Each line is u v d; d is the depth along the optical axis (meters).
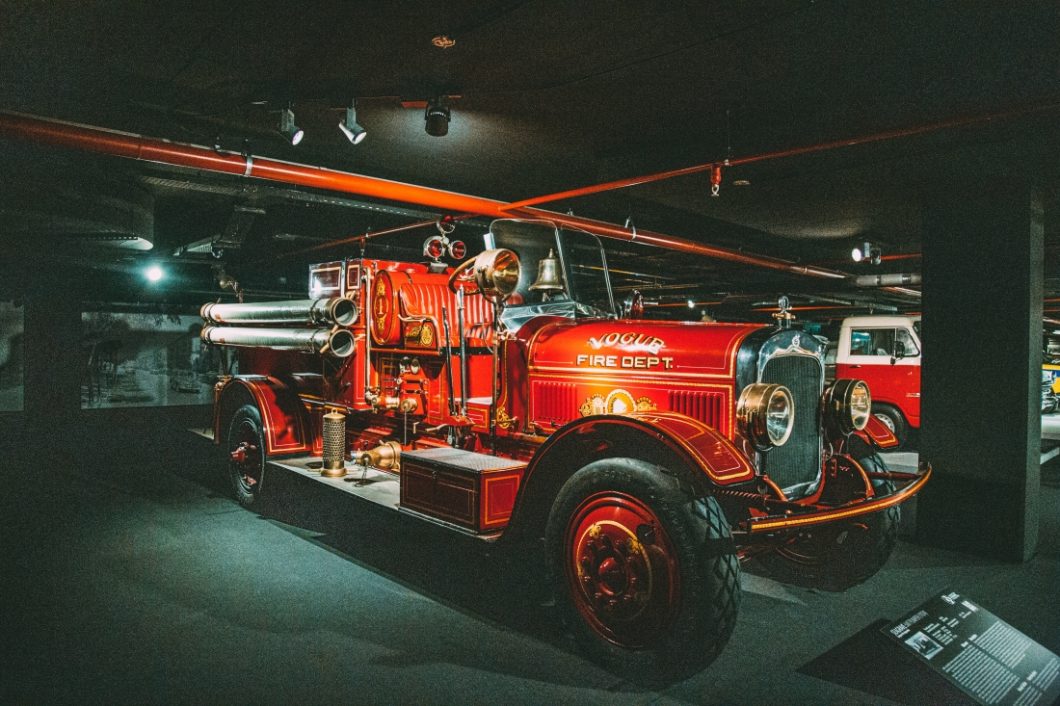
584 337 4.12
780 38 3.72
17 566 4.44
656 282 13.77
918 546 5.27
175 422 11.84
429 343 4.85
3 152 6.17
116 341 15.30
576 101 4.77
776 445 3.27
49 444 9.33
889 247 9.29
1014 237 4.89
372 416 5.60
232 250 10.35
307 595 4.00
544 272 4.62
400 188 5.77
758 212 7.24
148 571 4.37
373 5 3.52
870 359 11.01
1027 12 3.29
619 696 2.94
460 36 3.83
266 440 5.60
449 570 4.45
